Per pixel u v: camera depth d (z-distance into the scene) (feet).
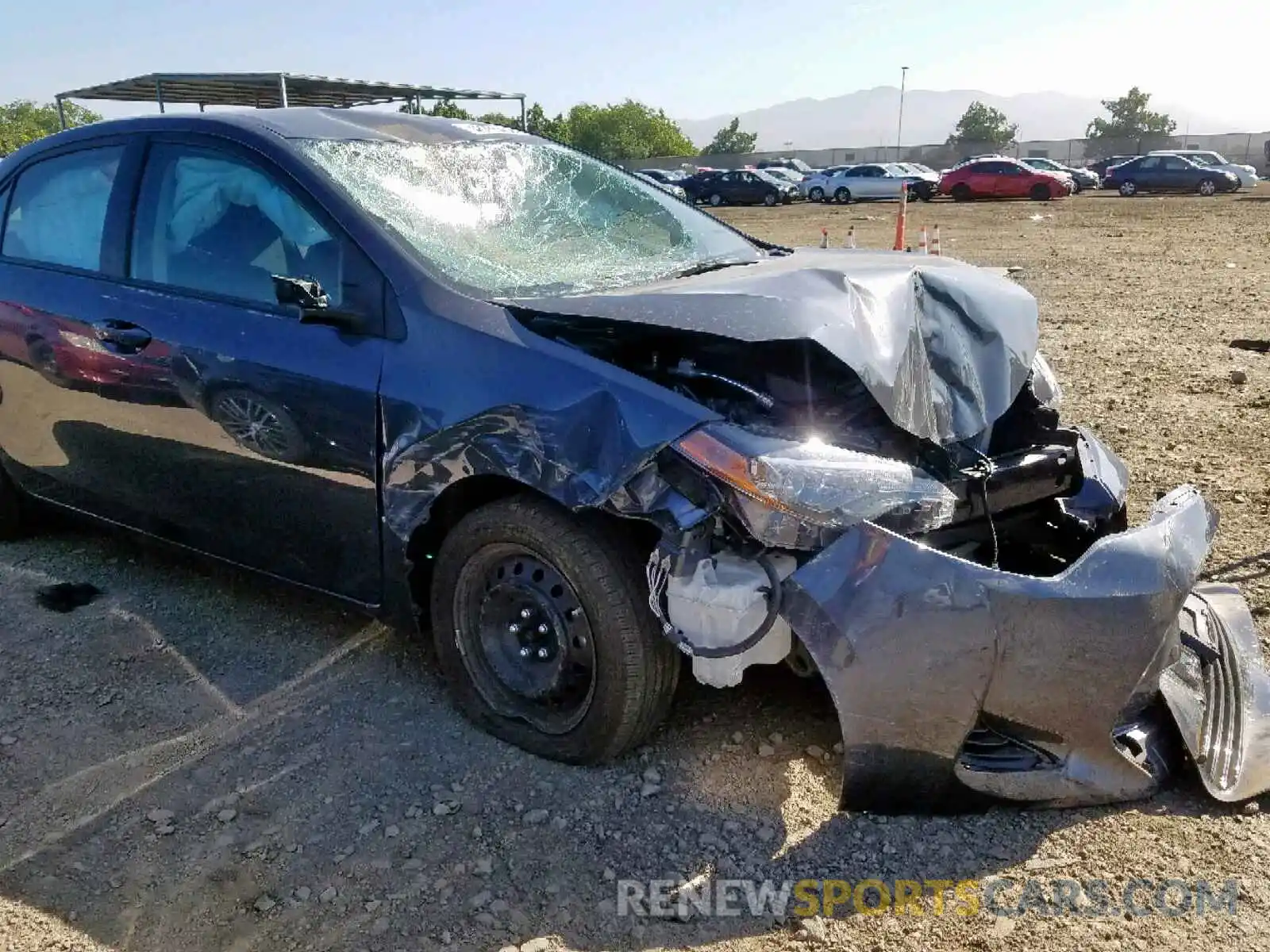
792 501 8.05
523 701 9.82
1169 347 29.27
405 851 8.54
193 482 11.64
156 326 11.46
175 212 11.82
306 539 10.85
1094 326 33.30
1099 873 8.15
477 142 12.75
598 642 9.04
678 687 10.74
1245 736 9.46
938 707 8.13
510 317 9.61
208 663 11.63
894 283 9.86
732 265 12.32
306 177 10.76
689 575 8.34
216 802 9.22
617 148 320.09
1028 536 11.01
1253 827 8.61
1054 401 11.59
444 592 10.00
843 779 8.52
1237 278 45.11
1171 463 18.02
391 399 9.64
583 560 8.91
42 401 12.94
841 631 7.99
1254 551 13.94
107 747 10.07
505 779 9.45
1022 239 68.03
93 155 12.84
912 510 8.48
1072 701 8.39
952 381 9.87
